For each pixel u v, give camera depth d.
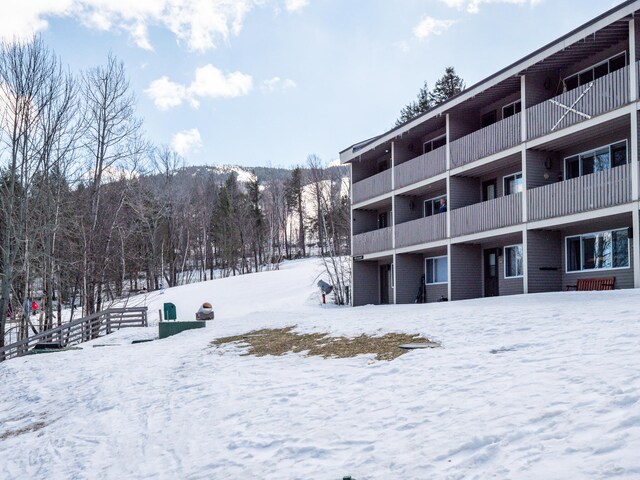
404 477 5.59
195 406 10.23
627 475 4.49
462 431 6.38
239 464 7.02
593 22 19.17
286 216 103.94
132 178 44.50
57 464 8.77
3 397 15.86
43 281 34.69
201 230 84.25
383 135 31.70
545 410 6.35
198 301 44.59
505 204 23.41
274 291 46.50
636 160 18.06
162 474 7.30
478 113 27.50
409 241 29.50
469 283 26.73
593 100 19.64
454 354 10.73
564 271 22.36
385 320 17.59
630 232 19.52
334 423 7.82
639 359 7.71
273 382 11.03
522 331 11.99
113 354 20.19
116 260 42.88
